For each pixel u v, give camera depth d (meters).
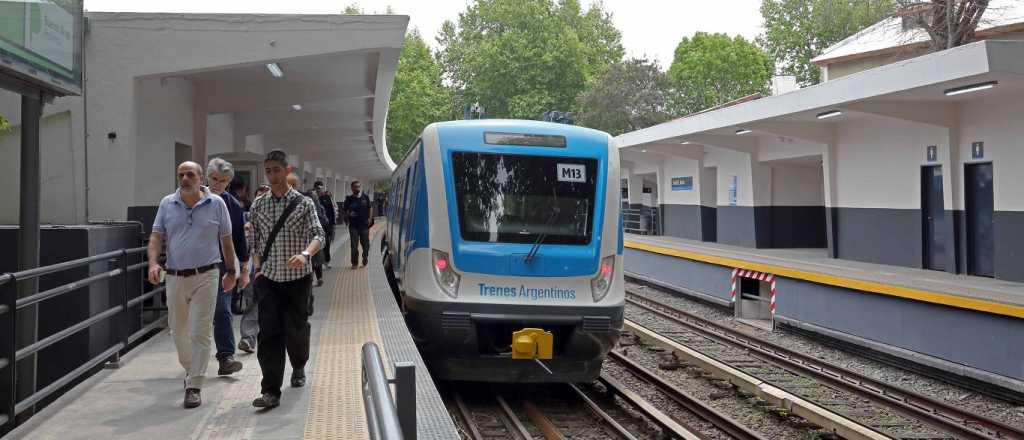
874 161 19.55
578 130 9.55
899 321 11.58
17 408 5.41
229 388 6.64
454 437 5.05
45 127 11.22
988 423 8.28
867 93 15.53
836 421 7.71
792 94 18.11
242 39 11.81
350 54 12.36
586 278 8.86
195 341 6.06
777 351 12.88
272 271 6.05
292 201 6.09
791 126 20.83
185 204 6.12
